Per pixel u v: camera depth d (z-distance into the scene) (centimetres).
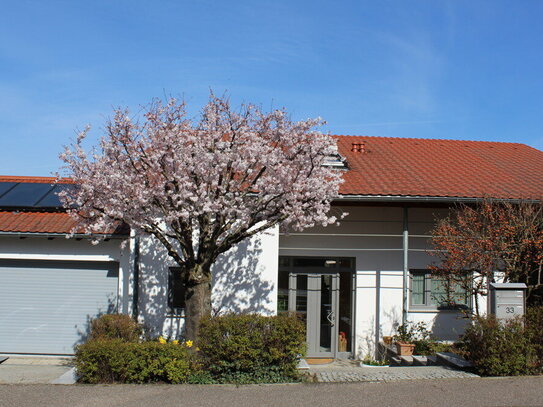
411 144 1698
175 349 780
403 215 1197
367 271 1221
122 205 812
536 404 671
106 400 692
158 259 1110
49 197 1249
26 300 1164
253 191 887
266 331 788
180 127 880
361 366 1043
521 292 866
